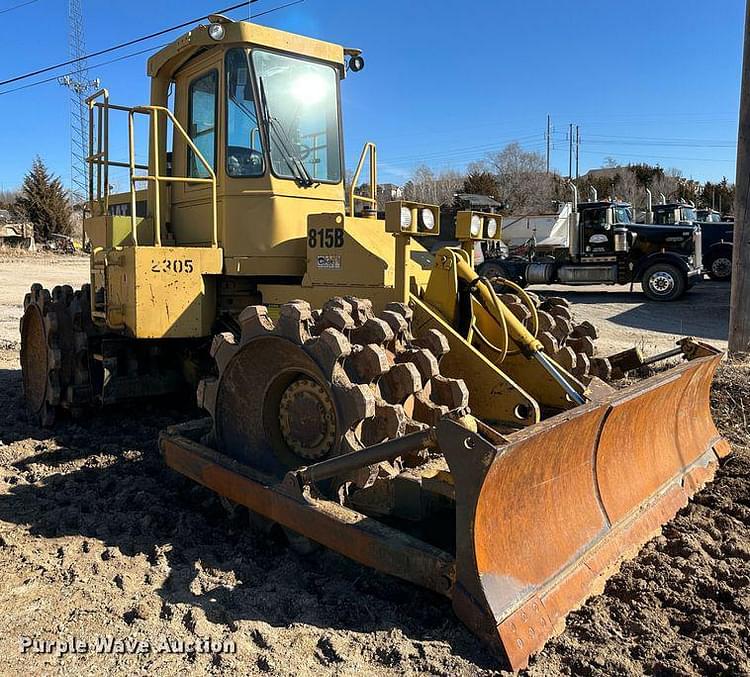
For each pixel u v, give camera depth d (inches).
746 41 346.0
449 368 179.6
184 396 273.9
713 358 197.8
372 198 263.1
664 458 179.5
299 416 160.6
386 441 132.5
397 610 132.4
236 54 216.4
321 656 118.0
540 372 187.9
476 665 114.6
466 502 117.8
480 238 203.0
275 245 215.9
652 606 132.1
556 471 138.3
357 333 156.3
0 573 148.2
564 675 113.5
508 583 121.2
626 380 306.0
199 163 234.1
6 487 200.5
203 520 176.2
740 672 113.3
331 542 138.3
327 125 233.3
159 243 215.6
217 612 131.7
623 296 795.4
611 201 817.5
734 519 169.5
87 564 151.9
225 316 226.8
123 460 222.5
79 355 248.4
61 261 1499.8
